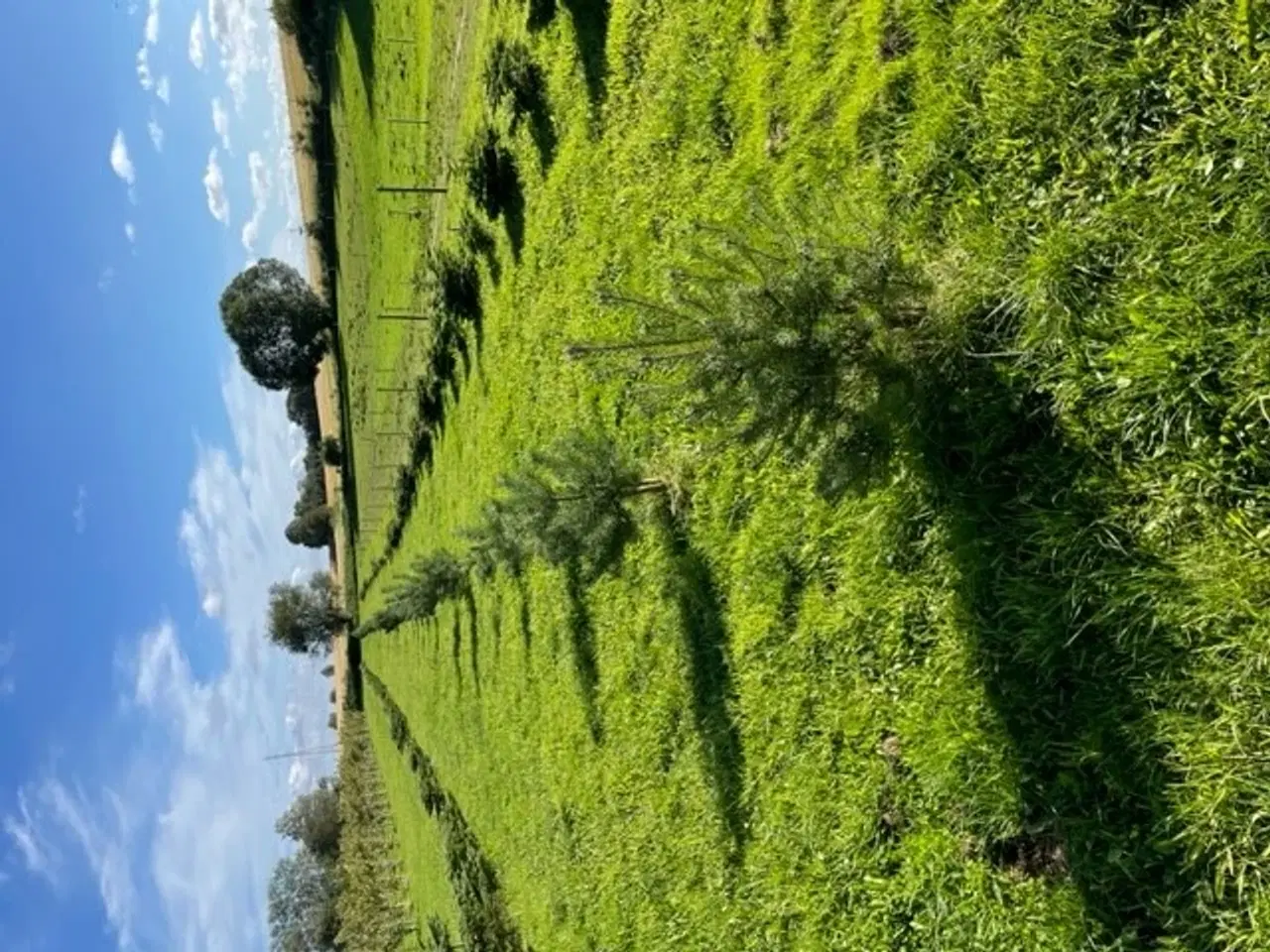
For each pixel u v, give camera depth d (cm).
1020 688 448
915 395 484
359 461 3222
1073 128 438
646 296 836
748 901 639
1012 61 471
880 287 470
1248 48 370
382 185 2436
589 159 985
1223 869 358
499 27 1276
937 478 496
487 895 1205
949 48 512
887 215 534
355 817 3133
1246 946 348
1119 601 397
